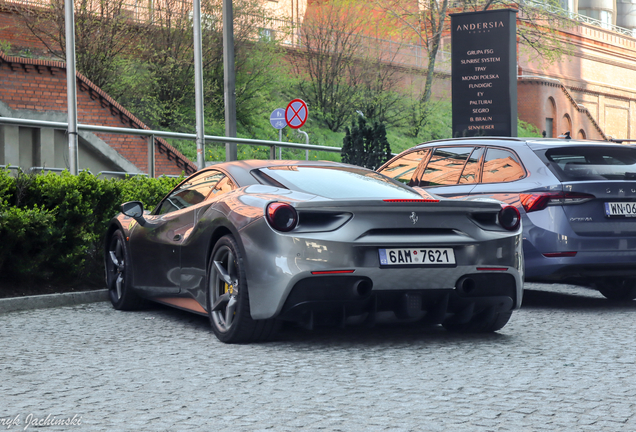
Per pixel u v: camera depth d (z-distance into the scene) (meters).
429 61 39.00
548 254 7.17
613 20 66.00
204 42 26.12
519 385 4.45
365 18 35.78
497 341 5.83
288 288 5.15
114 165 12.23
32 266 7.62
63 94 18.66
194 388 4.35
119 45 23.77
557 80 47.97
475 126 17.20
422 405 4.01
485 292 5.58
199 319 6.78
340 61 34.25
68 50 11.08
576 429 3.61
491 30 16.91
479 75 17.09
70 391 4.26
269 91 30.33
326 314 5.32
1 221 7.24
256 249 5.30
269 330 5.55
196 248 6.01
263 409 3.92
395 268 5.28
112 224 7.51
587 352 5.41
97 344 5.62
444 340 5.86
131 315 7.00
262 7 28.80
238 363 5.00
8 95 17.77
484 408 3.96
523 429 3.61
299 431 3.56
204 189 6.41
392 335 6.05
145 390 4.29
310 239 5.17
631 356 5.28
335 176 6.08
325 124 34.06
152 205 9.20
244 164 6.32
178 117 25.89
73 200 7.98
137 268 6.98
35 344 5.60
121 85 23.81
